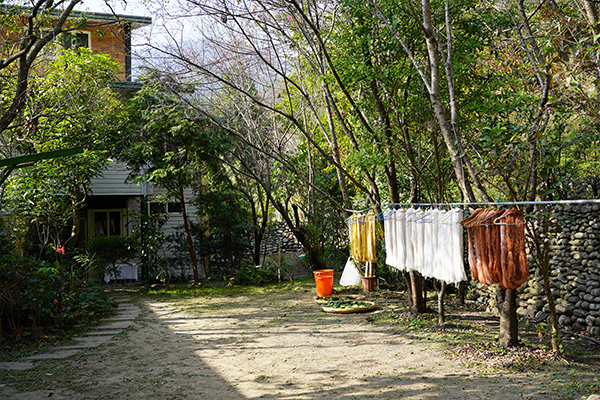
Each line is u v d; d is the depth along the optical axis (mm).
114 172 13953
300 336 7273
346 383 4984
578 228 7180
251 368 5660
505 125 5805
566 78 4859
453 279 5121
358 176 10984
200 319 8922
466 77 7348
